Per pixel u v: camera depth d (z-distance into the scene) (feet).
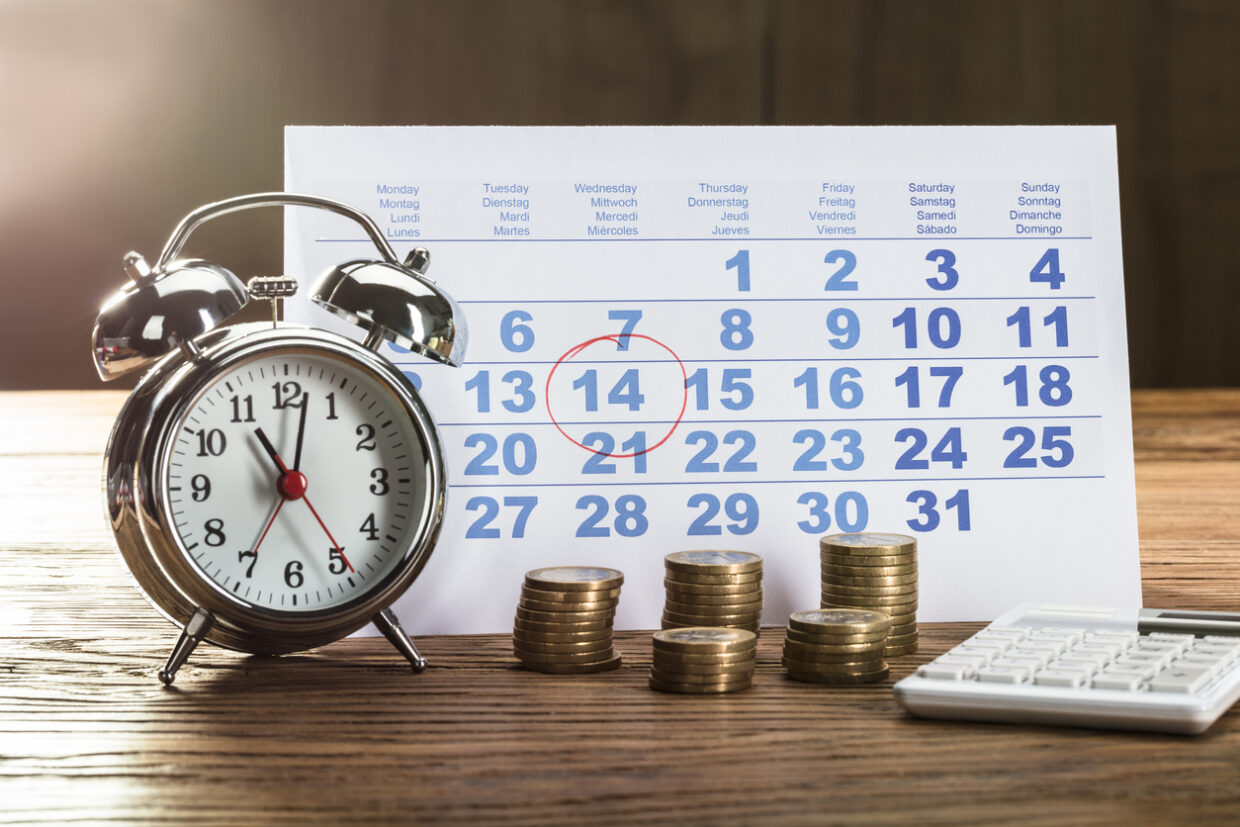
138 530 1.97
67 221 6.40
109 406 5.20
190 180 6.44
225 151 6.43
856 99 6.75
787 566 2.53
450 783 1.51
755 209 2.60
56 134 6.36
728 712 1.85
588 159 2.58
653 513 2.51
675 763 1.59
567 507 2.50
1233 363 6.92
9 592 2.68
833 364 2.58
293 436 2.08
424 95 6.57
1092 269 2.67
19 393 5.67
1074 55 6.77
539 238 2.55
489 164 2.56
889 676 2.09
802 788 1.48
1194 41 6.79
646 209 2.58
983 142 2.68
